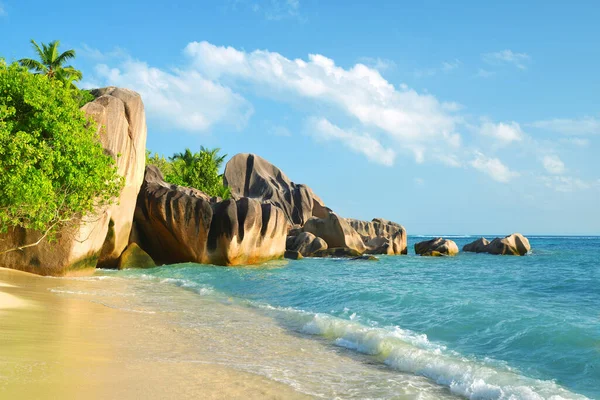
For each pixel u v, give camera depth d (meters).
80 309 12.78
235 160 69.38
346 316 13.74
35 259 21.50
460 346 10.23
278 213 35.50
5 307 11.75
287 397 6.69
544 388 7.44
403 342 10.24
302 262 36.56
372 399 6.88
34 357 7.17
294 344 10.41
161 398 6.02
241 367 8.13
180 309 14.45
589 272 30.69
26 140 17.47
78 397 5.59
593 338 10.13
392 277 26.58
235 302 16.66
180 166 63.28
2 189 17.47
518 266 36.09
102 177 21.16
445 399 7.05
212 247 31.16
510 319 12.30
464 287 21.30
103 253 27.47
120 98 27.83
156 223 31.12
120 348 8.68
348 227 48.25
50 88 19.86
